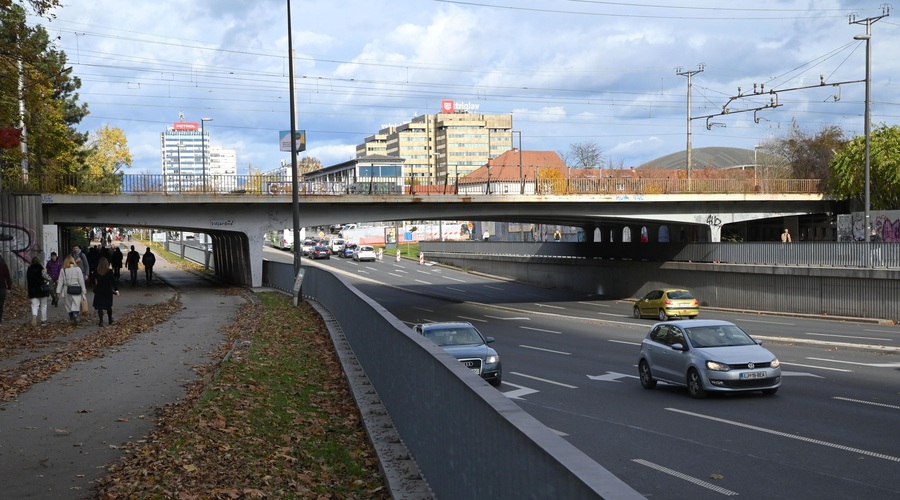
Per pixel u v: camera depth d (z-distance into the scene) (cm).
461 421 575
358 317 1567
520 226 11338
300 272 3158
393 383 1014
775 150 10200
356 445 995
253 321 2467
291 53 3444
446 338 1962
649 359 1891
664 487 989
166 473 793
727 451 1188
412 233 12962
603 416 1523
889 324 3722
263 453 922
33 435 981
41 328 2170
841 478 1011
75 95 5441
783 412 1509
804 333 3250
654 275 5731
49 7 2202
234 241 5159
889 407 1537
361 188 4791
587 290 6569
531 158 14462
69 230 6309
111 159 9431
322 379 1470
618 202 5231
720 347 1758
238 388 1272
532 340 3134
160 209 4391
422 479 765
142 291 4072
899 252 3891
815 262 4400
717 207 5650
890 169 5597
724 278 5025
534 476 388
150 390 1284
